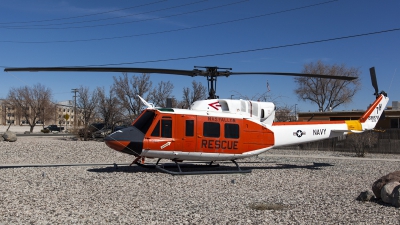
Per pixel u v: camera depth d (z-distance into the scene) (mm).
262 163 18906
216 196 9789
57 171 13828
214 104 14648
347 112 35719
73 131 33875
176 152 13711
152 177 12797
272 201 9203
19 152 20922
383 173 15375
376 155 26438
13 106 70688
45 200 8844
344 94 54375
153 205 8555
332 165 18328
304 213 7855
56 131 67938
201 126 14008
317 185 11914
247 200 9289
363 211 8086
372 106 17719
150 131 13406
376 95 18016
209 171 14039
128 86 44281
